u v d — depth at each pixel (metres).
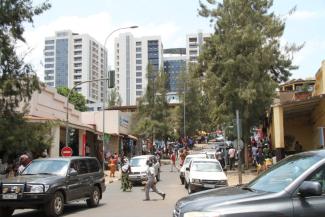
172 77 106.81
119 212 16.20
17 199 14.47
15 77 18.64
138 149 66.56
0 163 25.30
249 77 34.50
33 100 31.89
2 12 17.98
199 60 40.09
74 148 39.06
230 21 35.34
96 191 18.30
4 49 18.09
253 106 35.06
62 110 38.34
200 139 112.81
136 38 90.06
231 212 6.26
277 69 40.69
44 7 19.05
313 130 37.22
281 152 29.77
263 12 36.28
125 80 88.88
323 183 6.52
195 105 80.69
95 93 85.06
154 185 20.62
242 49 34.94
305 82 53.25
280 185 6.74
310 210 6.27
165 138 70.00
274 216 6.25
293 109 32.44
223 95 35.75
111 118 56.19
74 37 66.38
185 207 6.71
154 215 15.22
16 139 18.84
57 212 15.06
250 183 7.48
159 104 68.31
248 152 38.72
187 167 25.67
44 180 14.91
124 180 25.86
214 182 22.23
